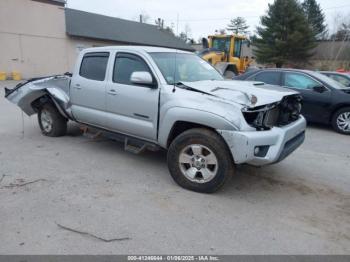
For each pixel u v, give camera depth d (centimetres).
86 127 603
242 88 441
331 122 824
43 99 671
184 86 441
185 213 369
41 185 431
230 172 399
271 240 323
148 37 3225
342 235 337
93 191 418
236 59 1803
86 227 334
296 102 467
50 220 345
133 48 502
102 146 618
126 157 557
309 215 376
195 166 418
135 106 479
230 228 341
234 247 310
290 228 346
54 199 392
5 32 2094
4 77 2097
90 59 566
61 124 669
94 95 544
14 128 757
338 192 442
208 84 457
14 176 460
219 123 384
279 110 424
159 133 454
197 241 317
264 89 445
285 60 4006
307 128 868
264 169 519
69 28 2544
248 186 451
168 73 468
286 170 520
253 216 368
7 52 2127
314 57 4253
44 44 2325
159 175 479
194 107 406
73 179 455
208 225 346
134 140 506
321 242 323
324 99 820
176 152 427
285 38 3991
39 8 2247
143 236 321
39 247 300
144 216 359
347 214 381
